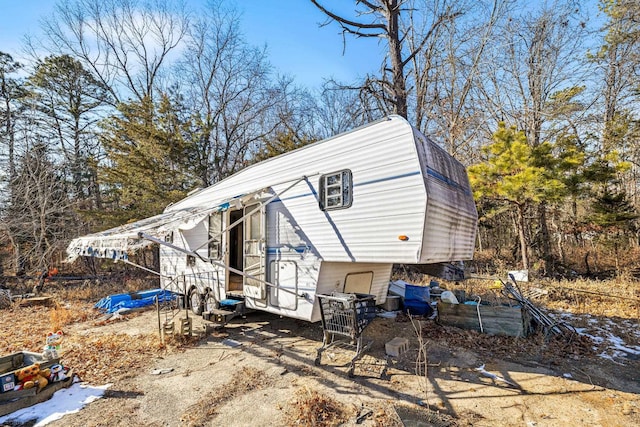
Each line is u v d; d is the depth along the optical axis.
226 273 7.50
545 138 14.21
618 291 8.77
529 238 14.38
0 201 12.86
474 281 10.38
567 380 4.20
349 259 4.98
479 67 14.02
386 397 3.92
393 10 11.27
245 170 7.24
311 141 17.30
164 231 5.77
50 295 11.13
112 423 3.50
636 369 4.50
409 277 11.95
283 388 4.25
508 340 5.61
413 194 4.35
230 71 20.78
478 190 10.57
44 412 3.72
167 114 15.63
